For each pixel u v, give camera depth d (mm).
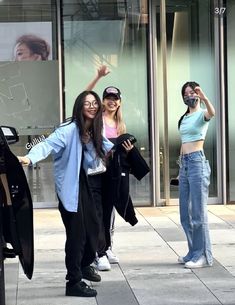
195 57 10273
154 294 5105
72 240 4941
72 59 10117
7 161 4211
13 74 10008
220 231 7898
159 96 10195
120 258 6441
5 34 9992
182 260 6137
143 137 10242
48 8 10031
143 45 10180
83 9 10117
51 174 10062
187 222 6051
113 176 5445
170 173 10227
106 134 6035
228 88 10266
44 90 10039
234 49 10250
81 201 4980
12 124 10016
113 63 10180
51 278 5664
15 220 4371
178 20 10219
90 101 5004
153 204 10195
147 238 7492
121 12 10156
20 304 4848
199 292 5152
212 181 10359
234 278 5594
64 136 4906
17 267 6105
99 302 4891
